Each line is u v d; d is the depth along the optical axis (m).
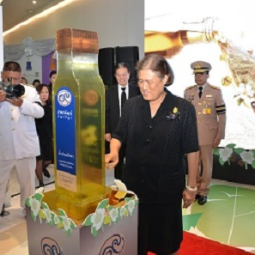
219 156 4.07
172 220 1.49
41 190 1.05
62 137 0.91
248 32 3.73
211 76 4.04
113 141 1.50
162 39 4.43
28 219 0.99
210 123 3.23
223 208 3.16
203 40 4.08
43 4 6.15
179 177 1.46
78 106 0.86
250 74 3.76
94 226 0.86
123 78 3.15
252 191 3.67
